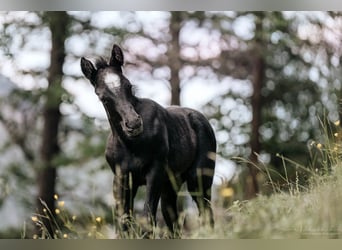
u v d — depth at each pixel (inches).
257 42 693.9
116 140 299.3
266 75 742.5
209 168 339.3
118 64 296.2
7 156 740.7
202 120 343.6
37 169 701.9
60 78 693.9
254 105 709.9
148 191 297.4
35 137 739.4
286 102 744.3
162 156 301.6
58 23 684.7
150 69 696.4
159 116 306.7
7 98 710.5
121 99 283.3
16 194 691.4
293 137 722.8
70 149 718.5
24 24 684.1
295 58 722.2
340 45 668.7
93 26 702.5
